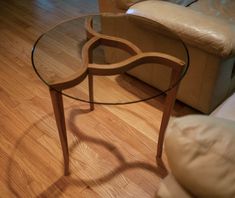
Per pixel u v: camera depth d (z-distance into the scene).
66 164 1.33
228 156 0.50
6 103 1.75
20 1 2.78
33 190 1.32
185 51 1.23
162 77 1.45
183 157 0.53
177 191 0.59
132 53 1.16
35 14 2.58
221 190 0.49
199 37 1.21
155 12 1.35
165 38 1.33
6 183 1.35
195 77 1.43
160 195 0.62
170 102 1.18
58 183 1.35
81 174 1.38
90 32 1.26
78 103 1.73
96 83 1.21
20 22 2.48
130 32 1.50
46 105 1.73
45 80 1.08
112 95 1.20
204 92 1.45
